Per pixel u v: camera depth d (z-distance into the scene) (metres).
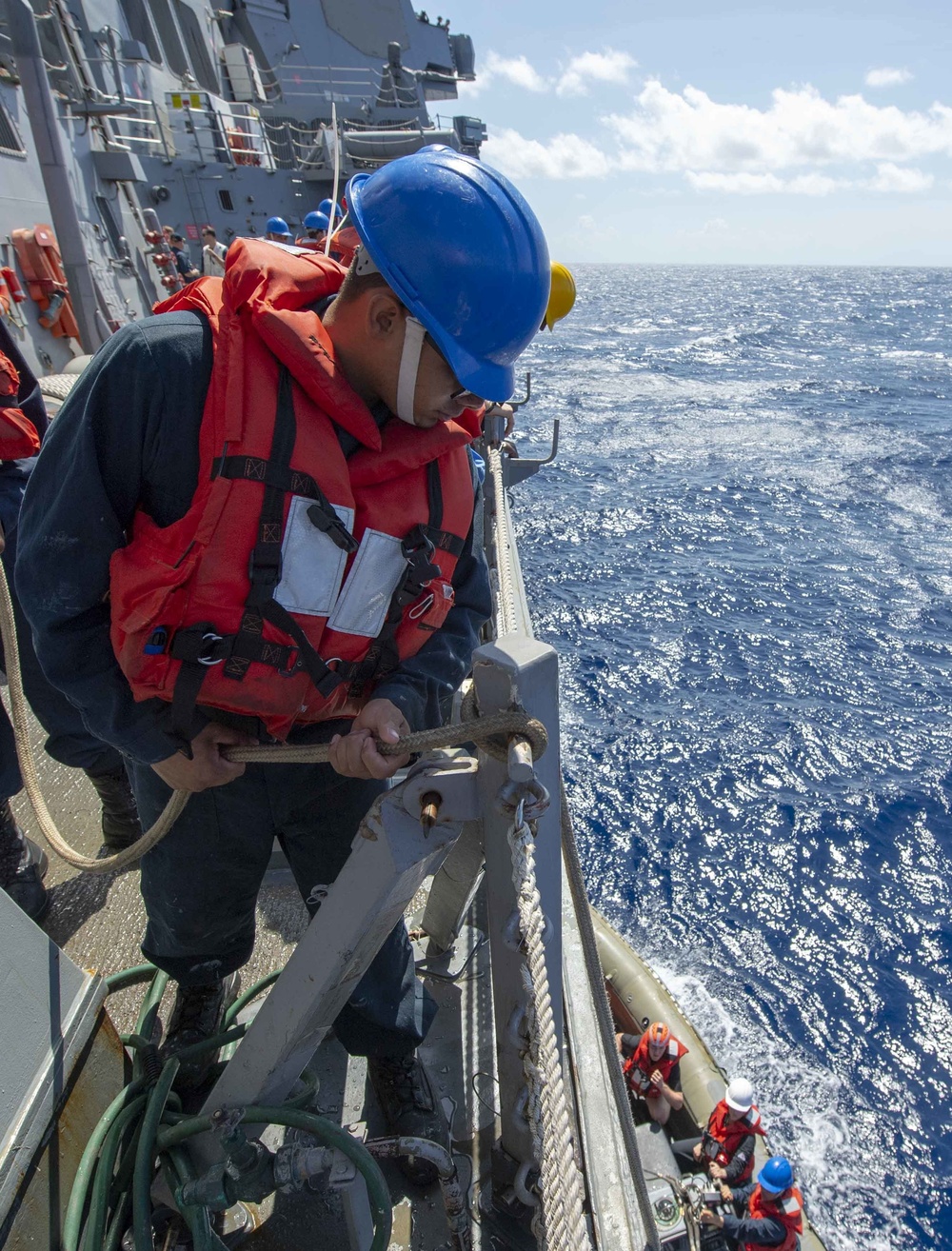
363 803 1.71
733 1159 5.98
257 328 1.21
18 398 2.39
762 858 12.48
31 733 3.56
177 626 1.26
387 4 20.61
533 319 1.28
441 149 1.32
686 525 27.03
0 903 1.39
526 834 1.19
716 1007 10.08
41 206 8.06
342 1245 1.74
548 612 20.70
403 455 1.32
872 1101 8.87
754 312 124.12
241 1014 2.22
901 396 51.50
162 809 1.61
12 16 6.60
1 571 2.08
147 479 1.22
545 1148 1.14
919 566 23.48
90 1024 1.59
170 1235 1.69
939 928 11.09
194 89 14.28
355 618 1.33
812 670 17.78
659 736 15.46
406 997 1.83
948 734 15.41
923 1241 7.54
